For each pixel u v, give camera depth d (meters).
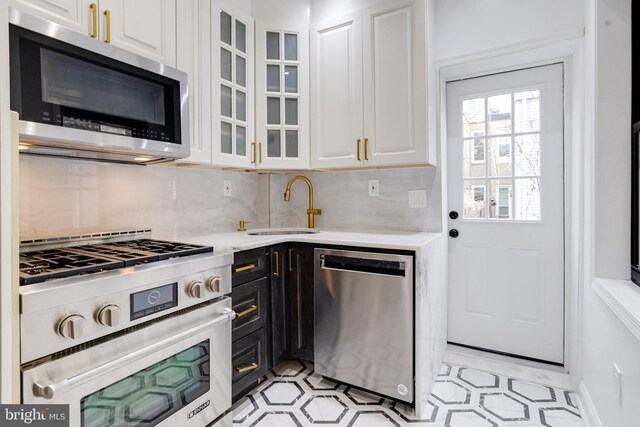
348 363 1.85
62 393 0.95
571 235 1.98
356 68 2.09
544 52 1.93
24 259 1.22
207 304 1.45
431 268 1.86
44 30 1.09
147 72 1.41
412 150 1.93
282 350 2.02
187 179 2.08
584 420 1.60
